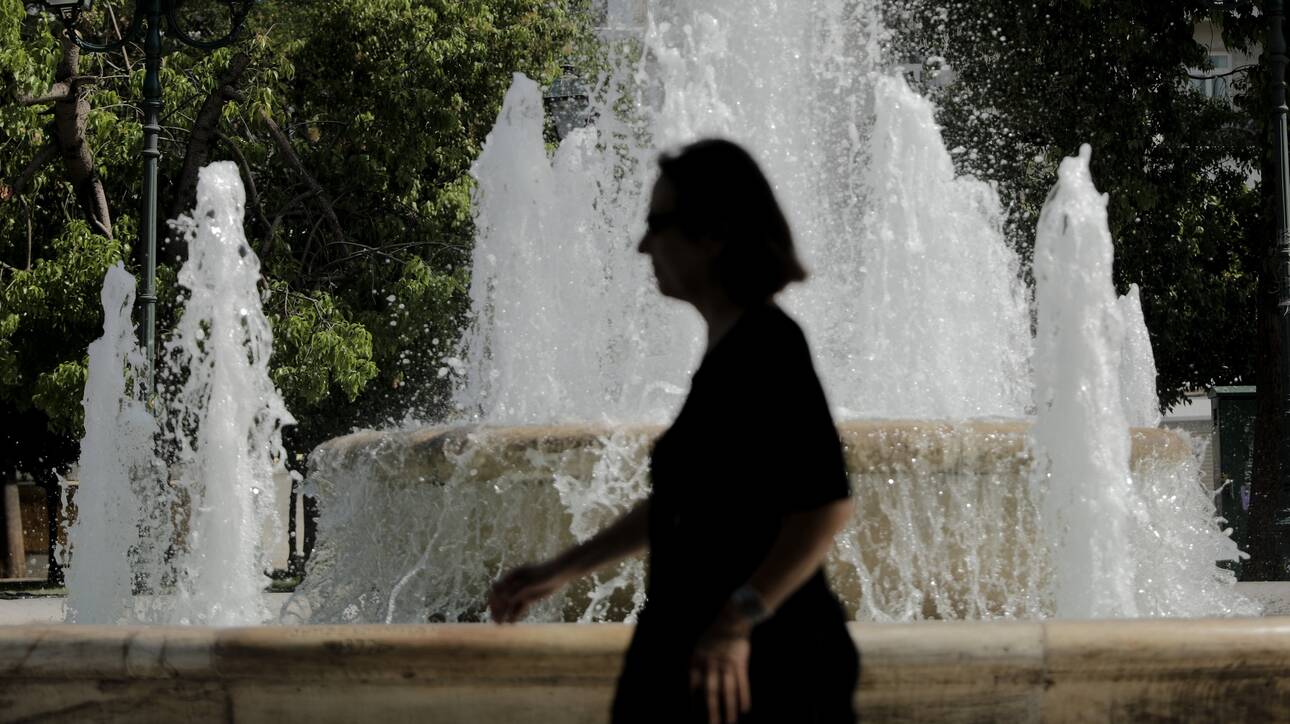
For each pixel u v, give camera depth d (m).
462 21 47.75
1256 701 8.98
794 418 5.22
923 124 17.36
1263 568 42.53
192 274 17.14
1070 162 13.02
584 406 17.03
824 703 5.36
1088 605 12.32
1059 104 43.97
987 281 17.41
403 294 45.69
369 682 8.93
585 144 18.58
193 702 9.20
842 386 16.84
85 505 20.47
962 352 17.09
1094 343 12.55
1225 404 51.75
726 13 18.44
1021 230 44.22
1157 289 48.16
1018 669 8.80
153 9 32.59
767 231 5.54
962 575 12.14
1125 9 42.31
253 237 48.91
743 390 5.30
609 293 17.52
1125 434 12.63
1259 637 8.88
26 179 43.81
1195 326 52.47
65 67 42.78
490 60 48.03
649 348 16.59
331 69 47.59
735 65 18.47
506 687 8.84
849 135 18.53
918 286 17.00
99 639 9.27
